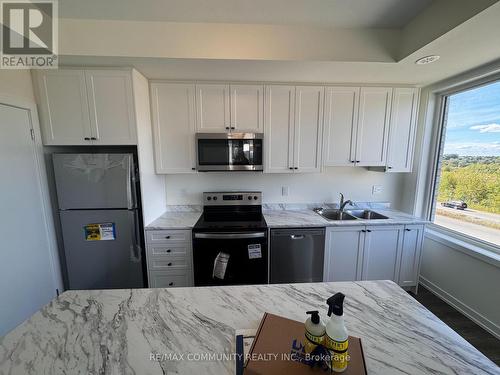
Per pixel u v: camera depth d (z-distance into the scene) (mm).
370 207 2875
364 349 765
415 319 914
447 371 689
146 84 2197
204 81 2262
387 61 1841
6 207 1682
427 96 2479
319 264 2299
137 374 682
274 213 2648
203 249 2125
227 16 1671
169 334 833
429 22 1532
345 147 2451
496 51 1654
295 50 1808
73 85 1915
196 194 2727
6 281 1687
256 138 2314
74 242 2051
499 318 1867
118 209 2023
